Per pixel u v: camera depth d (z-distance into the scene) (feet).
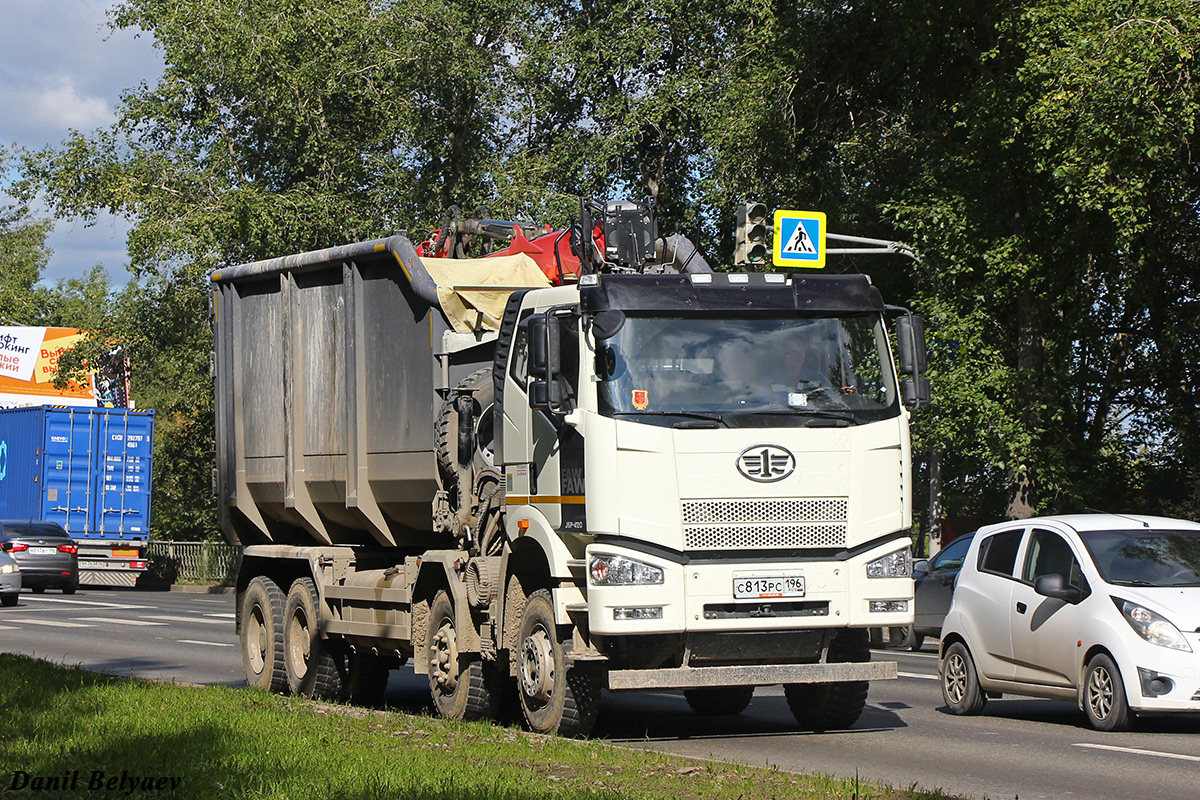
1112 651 90.53
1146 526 97.86
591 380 81.30
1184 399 255.70
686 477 80.94
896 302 267.39
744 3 311.68
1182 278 249.75
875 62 257.14
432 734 79.66
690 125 338.95
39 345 449.06
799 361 84.43
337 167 335.88
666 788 62.13
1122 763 78.23
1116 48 186.70
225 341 125.08
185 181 324.80
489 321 98.17
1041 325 230.48
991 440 214.07
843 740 88.48
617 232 103.76
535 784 62.13
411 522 106.73
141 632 190.29
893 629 85.40
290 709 91.20
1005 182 225.15
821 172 268.21
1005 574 102.22
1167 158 199.11
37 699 96.84
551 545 83.66
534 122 375.45
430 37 334.03
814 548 82.64
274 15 320.50
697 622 80.48
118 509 338.54
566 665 83.15
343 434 110.32
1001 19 221.05
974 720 100.63
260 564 123.34
